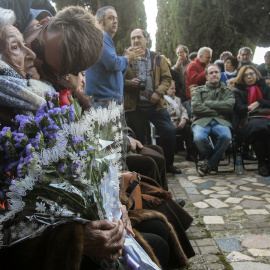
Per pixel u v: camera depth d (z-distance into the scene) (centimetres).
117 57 368
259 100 519
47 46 137
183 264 190
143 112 518
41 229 105
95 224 118
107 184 125
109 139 127
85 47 137
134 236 147
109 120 125
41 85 132
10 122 120
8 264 112
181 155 697
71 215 112
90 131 116
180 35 1291
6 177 104
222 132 500
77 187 113
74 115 117
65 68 142
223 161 616
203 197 402
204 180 486
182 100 738
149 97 514
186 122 634
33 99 122
